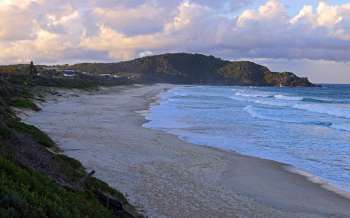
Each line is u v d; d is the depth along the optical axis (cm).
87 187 1088
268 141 2659
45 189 798
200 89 13675
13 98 3691
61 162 1302
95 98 6469
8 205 610
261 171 1823
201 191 1423
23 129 1827
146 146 2230
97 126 2956
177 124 3403
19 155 1002
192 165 1838
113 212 963
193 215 1163
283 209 1305
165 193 1355
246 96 8681
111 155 1911
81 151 1942
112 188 1241
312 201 1412
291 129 3266
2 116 1905
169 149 2191
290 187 1582
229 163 1944
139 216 1067
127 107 4919
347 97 8744
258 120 3862
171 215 1148
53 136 2316
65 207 761
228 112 4612
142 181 1487
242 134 2939
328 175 1795
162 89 12294
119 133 2669
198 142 2525
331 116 4394
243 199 1377
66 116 3475
